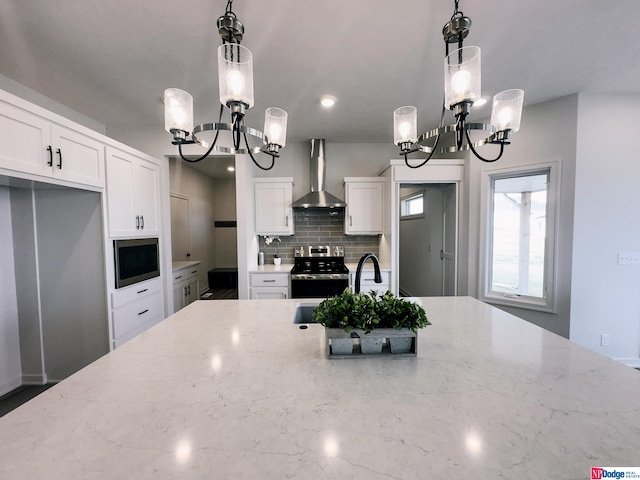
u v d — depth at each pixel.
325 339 1.21
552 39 1.78
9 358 2.37
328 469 0.60
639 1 1.47
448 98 1.15
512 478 0.58
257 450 0.66
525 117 2.81
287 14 1.56
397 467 0.61
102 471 0.60
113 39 1.77
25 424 0.74
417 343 1.21
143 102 2.62
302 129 3.42
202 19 1.60
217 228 6.68
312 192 3.79
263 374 1.00
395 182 3.38
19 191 2.36
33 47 1.84
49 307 2.43
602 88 2.45
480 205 3.17
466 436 0.69
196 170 5.59
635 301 2.63
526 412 0.78
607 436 0.69
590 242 2.60
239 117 1.16
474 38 1.77
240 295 3.40
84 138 2.16
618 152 2.55
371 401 0.84
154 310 3.05
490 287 3.19
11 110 1.65
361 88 2.40
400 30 1.69
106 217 2.38
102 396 0.87
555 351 1.17
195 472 0.60
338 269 3.72
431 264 4.19
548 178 2.76
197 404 0.83
